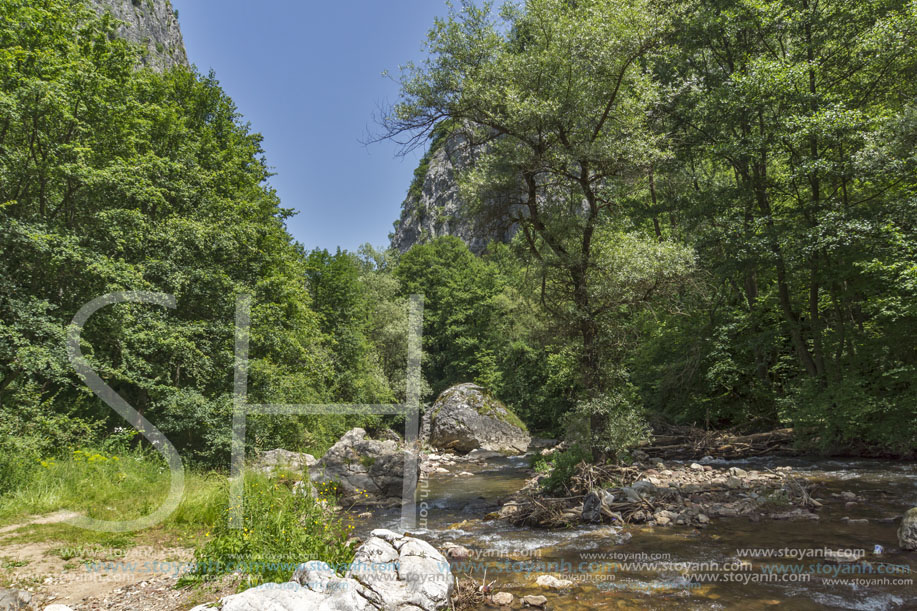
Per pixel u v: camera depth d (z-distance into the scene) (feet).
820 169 56.18
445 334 156.66
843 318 63.82
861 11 57.11
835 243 53.57
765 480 41.93
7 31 43.09
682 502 35.86
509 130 45.16
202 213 57.47
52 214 49.08
